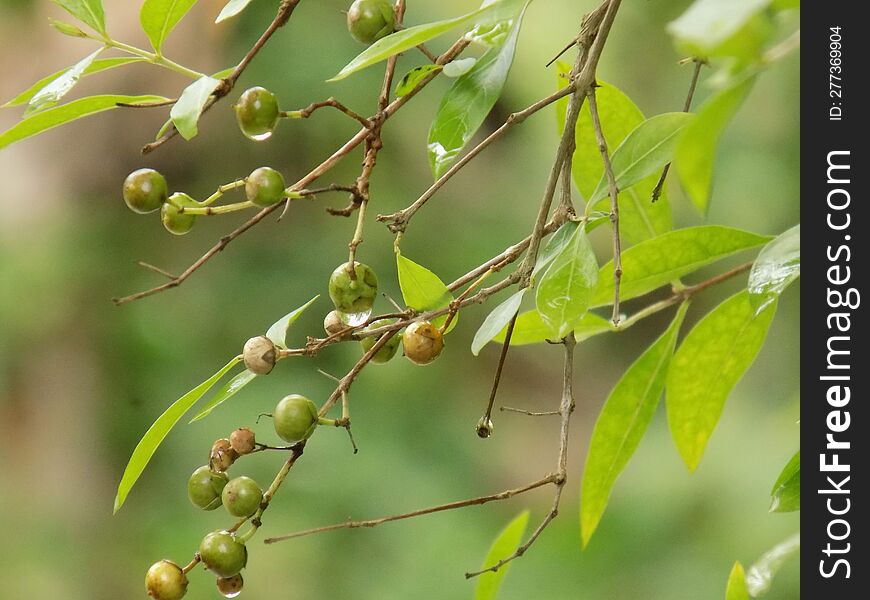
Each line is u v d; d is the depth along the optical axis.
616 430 0.90
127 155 1.80
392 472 1.80
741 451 1.61
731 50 0.78
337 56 1.82
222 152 1.85
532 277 0.85
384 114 0.86
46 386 1.82
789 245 0.86
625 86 1.82
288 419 0.85
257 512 0.86
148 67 1.52
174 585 0.85
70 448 1.81
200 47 1.52
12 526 1.78
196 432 1.80
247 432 0.86
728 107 0.78
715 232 0.89
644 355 0.90
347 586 1.73
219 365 1.86
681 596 1.58
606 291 0.89
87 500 1.81
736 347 0.89
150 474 1.83
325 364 1.86
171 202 0.86
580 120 0.89
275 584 1.71
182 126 0.84
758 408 1.63
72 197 1.82
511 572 1.75
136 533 1.79
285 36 1.81
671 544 1.64
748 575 0.87
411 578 1.74
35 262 1.80
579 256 0.84
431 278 0.86
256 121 0.85
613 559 1.67
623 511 1.71
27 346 1.81
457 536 1.79
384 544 1.77
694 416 0.90
